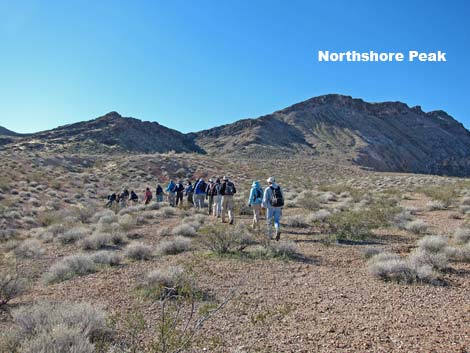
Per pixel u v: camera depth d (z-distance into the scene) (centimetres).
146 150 11250
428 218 1545
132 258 968
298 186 4191
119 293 661
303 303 573
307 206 1978
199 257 877
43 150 9169
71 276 812
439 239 916
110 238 1251
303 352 409
